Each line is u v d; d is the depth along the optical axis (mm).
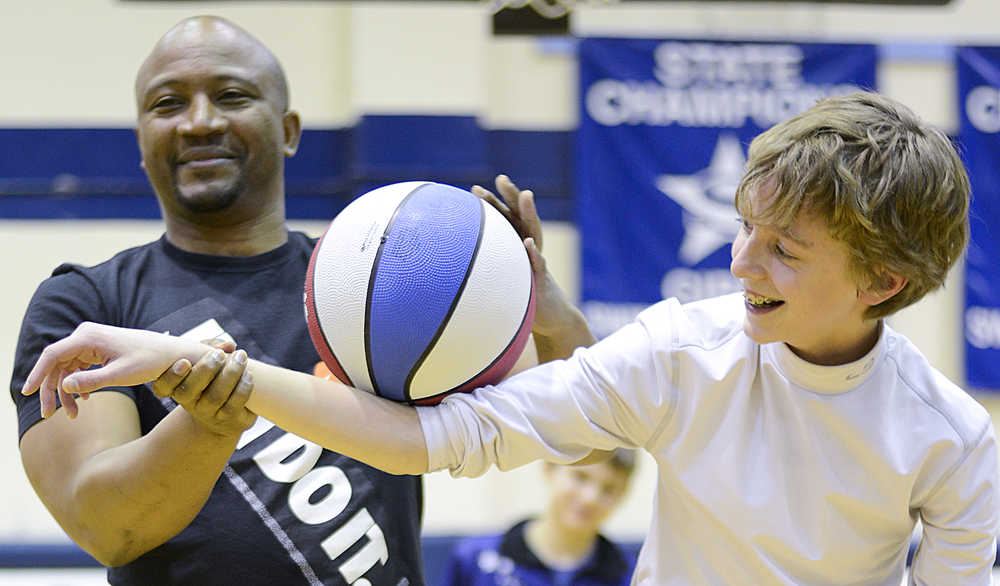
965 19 7523
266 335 2170
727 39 7281
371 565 2061
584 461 2281
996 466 1907
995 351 7105
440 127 7195
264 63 2305
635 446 1980
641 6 7504
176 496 1836
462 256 1826
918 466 1841
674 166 7211
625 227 7172
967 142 7273
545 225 7328
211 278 2219
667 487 1980
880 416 1849
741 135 7230
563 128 7387
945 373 7211
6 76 7254
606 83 7258
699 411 1898
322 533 2045
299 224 7246
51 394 1700
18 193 7191
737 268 1745
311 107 7328
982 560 1897
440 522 6969
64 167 7238
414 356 1789
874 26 7520
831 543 1864
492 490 7047
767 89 7258
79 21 7309
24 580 5988
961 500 1868
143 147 2254
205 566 1999
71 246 7215
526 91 7414
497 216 1959
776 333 1787
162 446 1786
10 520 6863
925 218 1754
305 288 1917
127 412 2023
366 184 7156
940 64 7438
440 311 1785
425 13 7254
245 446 2082
